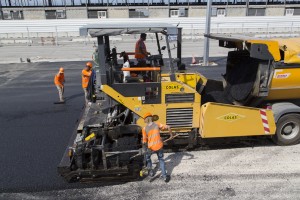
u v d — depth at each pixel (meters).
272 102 6.69
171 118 5.86
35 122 8.28
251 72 6.49
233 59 7.52
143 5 36.19
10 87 12.69
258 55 5.79
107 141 5.86
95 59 7.52
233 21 31.91
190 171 5.48
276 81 6.06
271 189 4.85
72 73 15.57
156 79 5.75
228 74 7.70
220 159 5.91
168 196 4.74
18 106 9.85
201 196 4.71
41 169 5.68
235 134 5.96
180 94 5.72
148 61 6.38
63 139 7.08
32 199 4.73
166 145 6.24
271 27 32.34
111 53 6.57
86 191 4.95
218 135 5.89
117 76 5.69
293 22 32.41
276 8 36.34
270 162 5.73
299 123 6.27
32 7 35.28
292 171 5.38
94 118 6.24
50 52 22.91
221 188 4.92
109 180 5.23
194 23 31.52
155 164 5.81
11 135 7.40
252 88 6.27
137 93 5.63
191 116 5.90
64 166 4.96
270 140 6.68
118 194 4.84
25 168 5.73
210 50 22.80
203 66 16.64
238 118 5.88
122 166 5.25
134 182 5.20
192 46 24.86
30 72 16.06
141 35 6.74
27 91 11.92
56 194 4.86
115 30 5.27
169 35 5.57
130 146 5.64
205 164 5.72
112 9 35.00
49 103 10.15
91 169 5.08
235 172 5.40
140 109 5.72
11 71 16.47
